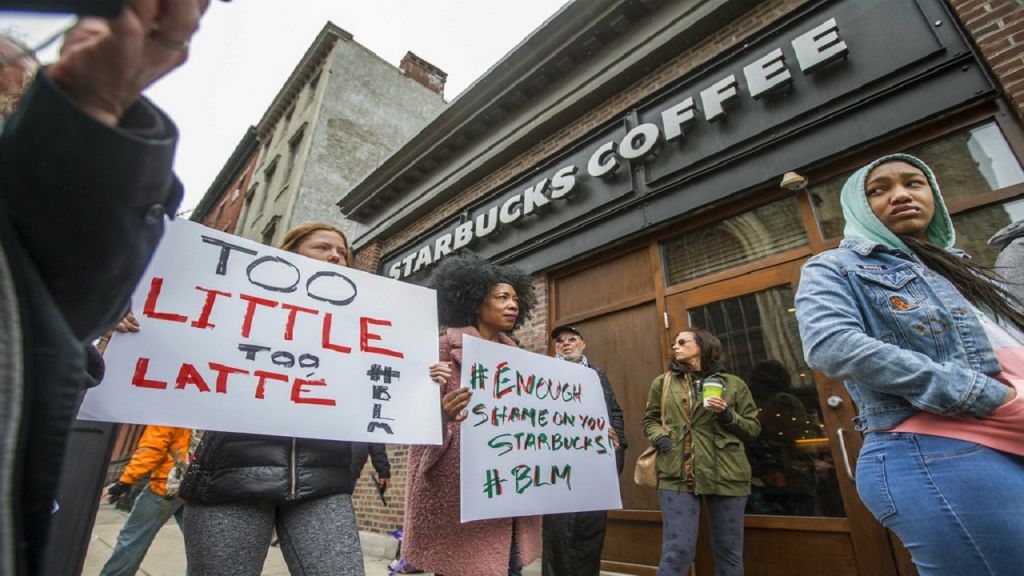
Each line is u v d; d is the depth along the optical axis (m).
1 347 0.43
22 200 0.46
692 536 2.42
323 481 1.39
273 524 1.38
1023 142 2.55
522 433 1.86
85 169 0.47
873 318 1.18
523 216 5.08
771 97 3.57
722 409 2.46
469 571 1.58
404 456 5.12
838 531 2.62
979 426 0.97
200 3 0.52
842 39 3.34
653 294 3.94
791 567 2.72
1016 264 1.72
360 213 8.30
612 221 4.32
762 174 3.45
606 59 5.02
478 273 2.18
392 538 4.67
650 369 3.79
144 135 0.51
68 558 1.73
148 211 0.54
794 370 3.05
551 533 2.37
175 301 1.32
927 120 2.85
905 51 3.03
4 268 0.44
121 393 1.16
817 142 3.27
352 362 1.53
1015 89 2.51
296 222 10.67
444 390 1.81
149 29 0.49
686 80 4.16
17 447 0.44
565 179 4.75
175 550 4.53
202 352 1.30
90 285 0.52
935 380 0.98
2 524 0.42
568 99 5.26
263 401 1.34
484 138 6.34
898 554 2.42
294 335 1.47
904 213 1.30
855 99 3.16
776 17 3.79
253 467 1.30
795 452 2.90
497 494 1.67
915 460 1.01
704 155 3.81
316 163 11.45
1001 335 1.16
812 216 3.25
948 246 1.43
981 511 0.90
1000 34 2.64
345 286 1.65
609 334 4.16
